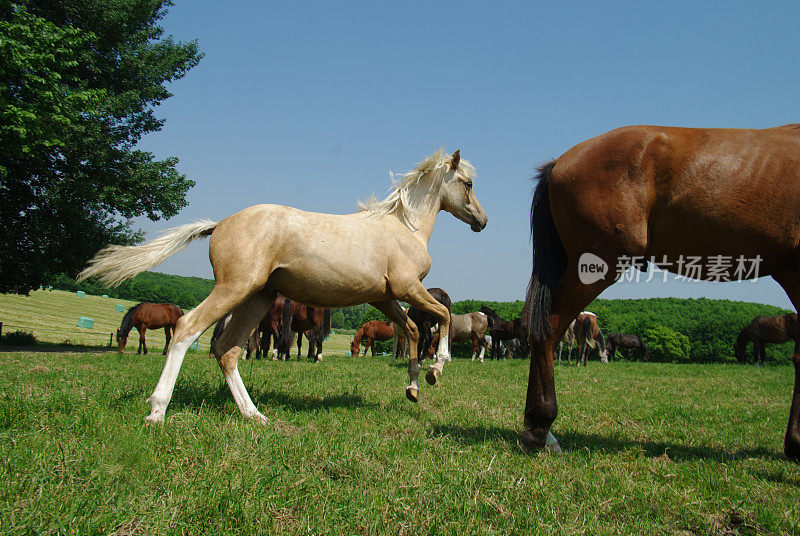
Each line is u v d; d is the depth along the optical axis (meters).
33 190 17.22
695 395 8.25
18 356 11.51
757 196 3.42
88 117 16.03
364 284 4.71
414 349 5.61
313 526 2.11
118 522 2.04
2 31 13.02
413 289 4.97
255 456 2.88
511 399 6.70
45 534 1.86
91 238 17.67
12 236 16.25
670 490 2.93
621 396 7.81
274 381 7.36
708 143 3.53
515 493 2.69
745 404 7.25
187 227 4.50
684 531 2.47
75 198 16.30
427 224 5.64
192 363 10.23
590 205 3.59
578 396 7.62
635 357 37.47
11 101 13.41
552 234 3.94
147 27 19.94
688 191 3.47
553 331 3.74
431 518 2.23
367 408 5.17
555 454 3.71
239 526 2.12
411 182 5.62
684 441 4.58
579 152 3.74
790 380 11.58
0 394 4.27
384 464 3.07
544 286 3.78
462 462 3.22
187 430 3.35
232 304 4.11
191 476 2.56
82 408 3.77
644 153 3.52
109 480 2.41
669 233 3.61
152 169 18.00
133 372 7.83
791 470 3.51
